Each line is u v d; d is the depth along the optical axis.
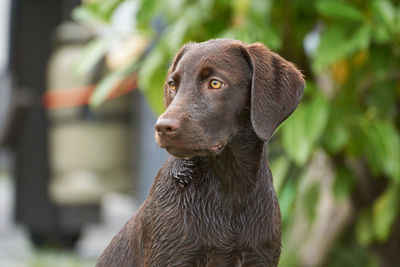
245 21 7.48
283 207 7.94
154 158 11.87
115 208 19.22
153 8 7.55
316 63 7.30
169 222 5.18
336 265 9.76
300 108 7.23
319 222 9.27
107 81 7.81
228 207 5.26
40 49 12.34
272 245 5.34
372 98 8.09
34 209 12.59
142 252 5.30
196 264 5.23
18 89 12.37
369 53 7.73
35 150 12.50
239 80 5.19
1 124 12.41
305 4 7.83
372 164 7.71
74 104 12.04
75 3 12.48
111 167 12.29
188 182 5.25
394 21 7.33
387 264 8.80
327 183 8.77
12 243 13.47
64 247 12.73
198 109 5.07
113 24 8.06
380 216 7.93
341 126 7.54
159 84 7.59
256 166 5.33
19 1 12.37
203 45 5.30
